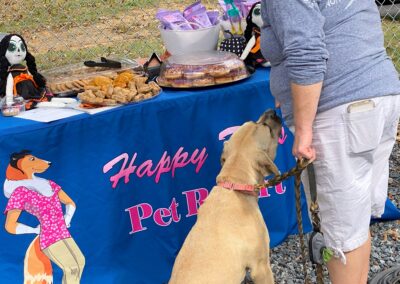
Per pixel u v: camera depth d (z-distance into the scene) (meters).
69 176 2.92
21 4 8.94
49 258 2.94
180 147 3.20
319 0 2.27
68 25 8.42
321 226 2.55
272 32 2.41
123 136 3.01
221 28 3.82
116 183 3.04
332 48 2.30
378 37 2.39
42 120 2.84
